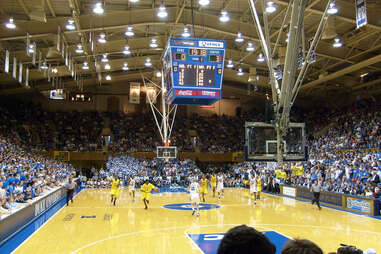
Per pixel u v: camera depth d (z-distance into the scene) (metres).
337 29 25.03
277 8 22.19
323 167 26.91
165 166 39.66
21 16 21.80
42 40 25.77
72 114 46.75
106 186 35.78
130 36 28.27
